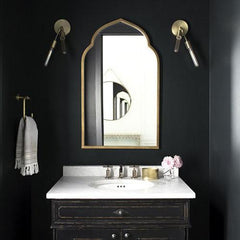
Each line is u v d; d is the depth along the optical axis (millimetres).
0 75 2447
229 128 2686
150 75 3191
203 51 3211
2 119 2479
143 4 3195
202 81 3213
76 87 3211
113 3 3193
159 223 2537
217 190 2988
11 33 2682
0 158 2438
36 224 3199
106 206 2535
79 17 3195
